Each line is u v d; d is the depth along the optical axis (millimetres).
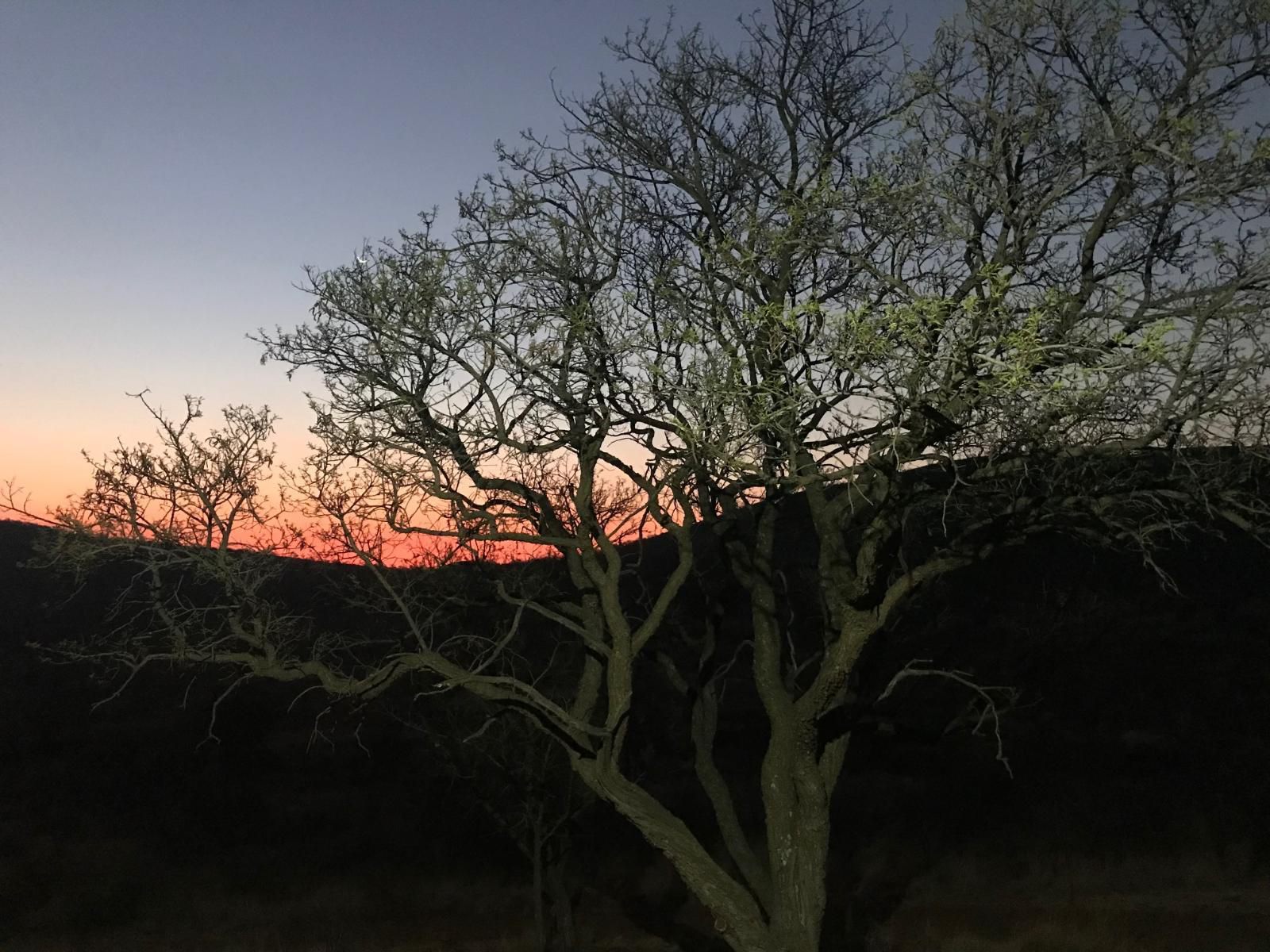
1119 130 7988
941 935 17906
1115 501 8805
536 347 9203
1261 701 30219
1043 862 22984
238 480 9359
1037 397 7141
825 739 9750
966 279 8531
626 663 9336
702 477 8641
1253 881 21516
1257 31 7793
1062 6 8367
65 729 34344
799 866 9188
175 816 27344
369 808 28156
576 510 10281
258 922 20172
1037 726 31125
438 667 9359
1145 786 27047
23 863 23516
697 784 27281
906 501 8516
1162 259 8969
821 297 9633
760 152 10750
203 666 10227
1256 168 7523
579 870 22328
